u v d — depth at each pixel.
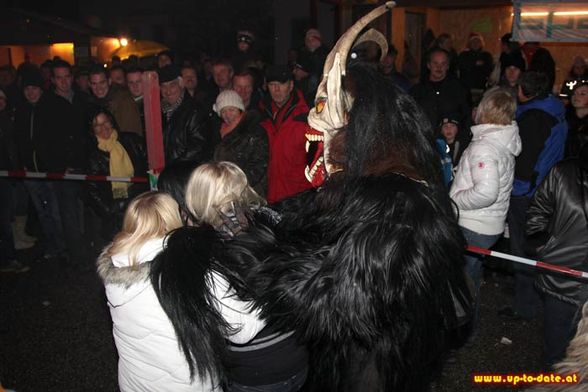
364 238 1.49
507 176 3.44
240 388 2.04
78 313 4.39
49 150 5.00
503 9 12.22
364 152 1.62
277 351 1.98
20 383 3.48
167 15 15.48
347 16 9.31
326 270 1.54
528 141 3.88
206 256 1.84
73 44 13.81
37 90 5.20
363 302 1.49
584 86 4.61
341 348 1.67
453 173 4.14
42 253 5.69
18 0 15.54
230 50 13.31
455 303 1.74
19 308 4.49
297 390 2.11
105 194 4.75
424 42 10.91
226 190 2.11
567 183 2.81
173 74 4.55
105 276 1.92
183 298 1.79
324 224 1.70
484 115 3.40
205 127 4.48
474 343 3.86
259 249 1.87
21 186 5.90
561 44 10.45
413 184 1.55
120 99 5.57
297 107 3.99
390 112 1.62
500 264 4.91
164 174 2.61
